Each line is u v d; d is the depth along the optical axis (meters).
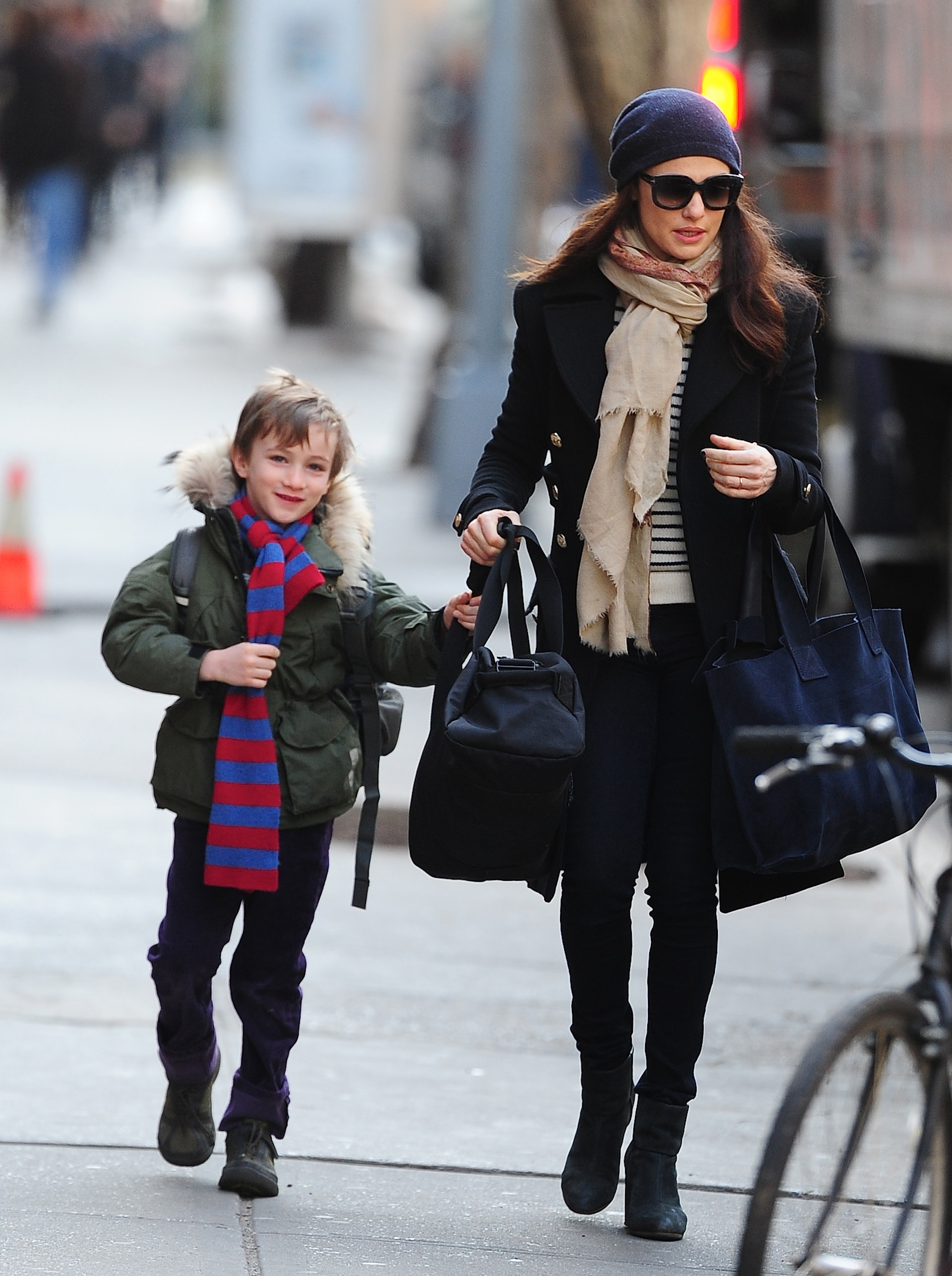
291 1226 12.41
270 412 12.41
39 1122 13.99
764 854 11.66
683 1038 12.42
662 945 12.32
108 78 90.06
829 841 11.67
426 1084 15.23
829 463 31.23
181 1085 12.98
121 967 17.50
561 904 12.34
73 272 81.94
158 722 26.52
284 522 12.52
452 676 12.02
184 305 77.94
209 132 158.00
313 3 65.31
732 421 11.99
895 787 11.12
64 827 21.77
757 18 31.80
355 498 12.80
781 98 31.86
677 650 12.21
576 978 12.40
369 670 12.59
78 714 26.67
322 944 18.58
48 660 29.73
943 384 27.86
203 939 12.51
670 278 11.88
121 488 42.00
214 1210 12.60
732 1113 14.91
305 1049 15.84
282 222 67.06
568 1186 12.54
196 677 12.09
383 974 17.78
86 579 34.12
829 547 29.81
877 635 12.20
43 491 41.34
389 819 22.17
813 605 12.42
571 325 12.20
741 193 12.15
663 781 12.31
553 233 14.95
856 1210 9.89
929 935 11.20
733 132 12.38
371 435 51.56
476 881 12.02
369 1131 14.21
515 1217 12.78
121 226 109.12
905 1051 10.01
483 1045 16.17
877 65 27.28
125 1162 13.39
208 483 12.59
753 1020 17.00
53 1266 11.59
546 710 11.55
